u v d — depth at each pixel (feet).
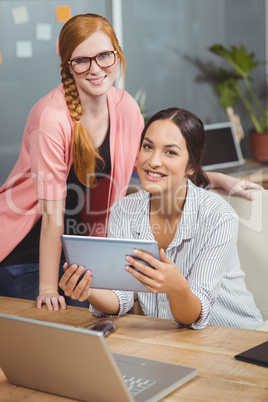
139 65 13.60
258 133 14.44
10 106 11.96
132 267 4.78
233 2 14.96
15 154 12.16
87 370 3.63
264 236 6.39
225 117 15.20
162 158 5.44
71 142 6.86
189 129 5.47
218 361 4.32
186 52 14.35
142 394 3.76
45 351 3.76
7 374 4.10
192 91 14.58
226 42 15.01
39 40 12.09
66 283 5.08
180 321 5.01
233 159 13.46
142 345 4.67
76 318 5.42
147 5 13.53
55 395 3.91
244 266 6.44
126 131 7.43
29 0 11.86
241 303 5.93
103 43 6.68
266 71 15.80
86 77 6.75
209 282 5.36
